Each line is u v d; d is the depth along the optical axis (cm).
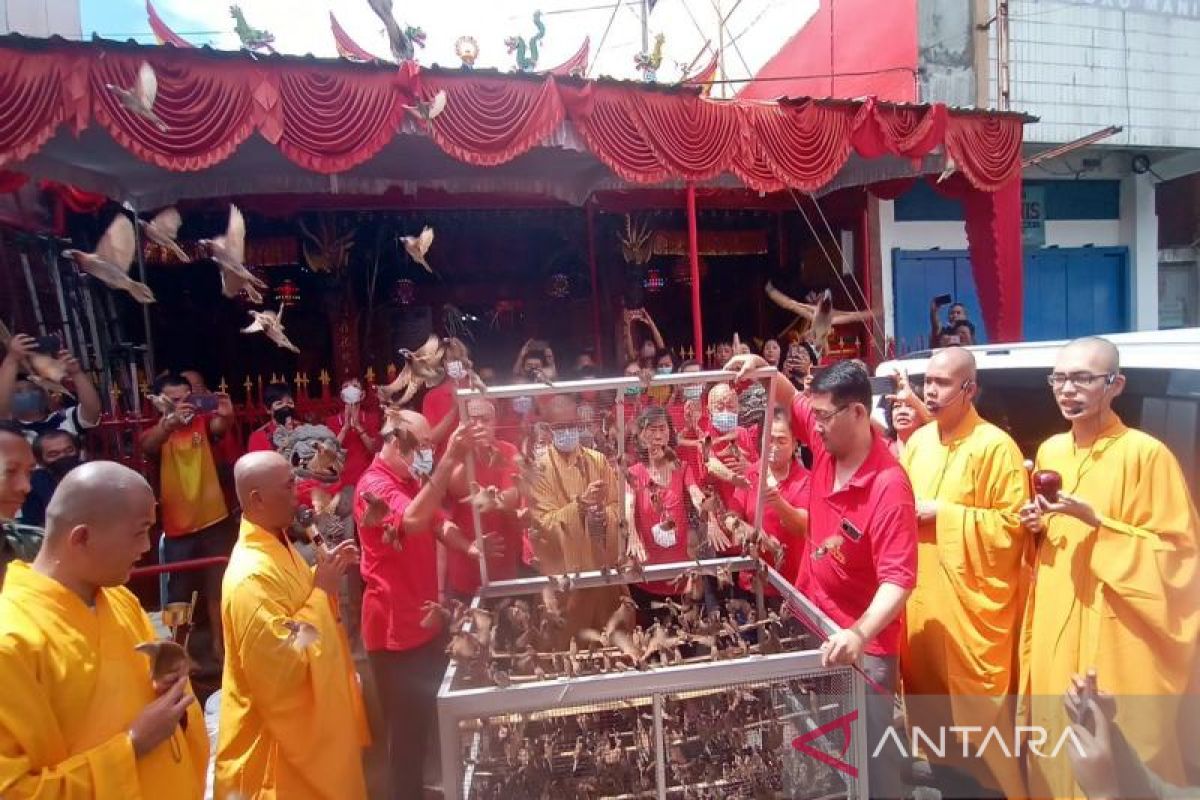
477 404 284
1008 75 841
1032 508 250
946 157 621
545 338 1008
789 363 523
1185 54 995
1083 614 250
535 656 222
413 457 291
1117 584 240
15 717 167
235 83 457
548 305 1007
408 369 276
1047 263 1050
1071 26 949
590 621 275
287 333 933
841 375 242
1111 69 970
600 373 953
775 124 570
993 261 703
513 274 997
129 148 437
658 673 205
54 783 168
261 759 230
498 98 506
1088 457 259
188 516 455
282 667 222
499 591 279
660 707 206
